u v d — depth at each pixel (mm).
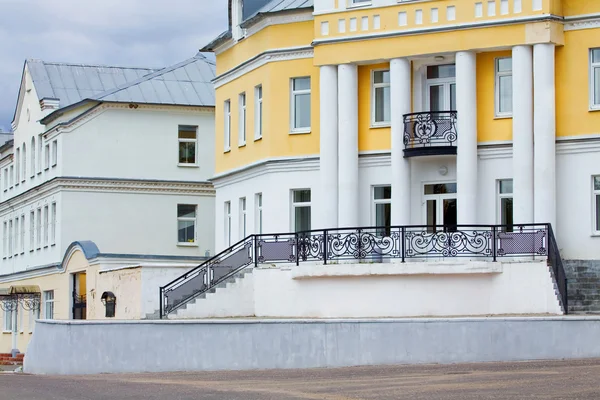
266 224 42312
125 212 58375
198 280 39844
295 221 41812
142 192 58719
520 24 36969
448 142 38125
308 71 41438
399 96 38688
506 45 37156
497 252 35969
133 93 59000
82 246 50312
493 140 37875
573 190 36906
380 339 28188
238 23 44875
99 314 46312
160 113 59156
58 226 57906
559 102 37125
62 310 56062
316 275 37219
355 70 39781
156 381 25516
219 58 47062
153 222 58750
